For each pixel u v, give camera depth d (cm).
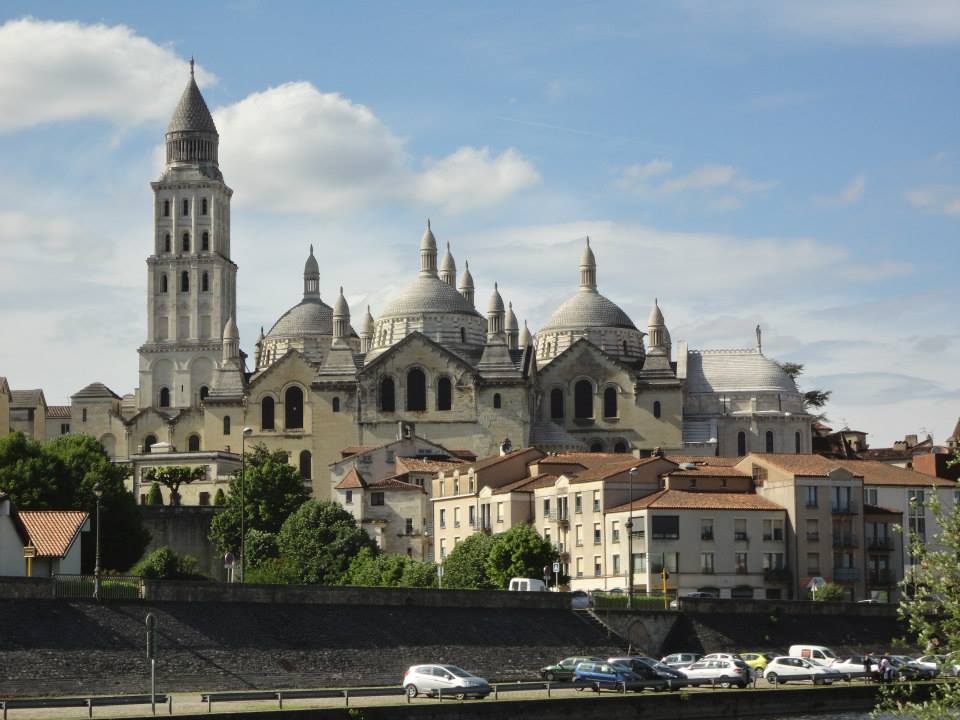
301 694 12788
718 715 13575
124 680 13400
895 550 19862
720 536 19100
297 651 14488
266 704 12425
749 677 14488
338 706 12175
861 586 19575
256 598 14762
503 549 19212
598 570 19750
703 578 18962
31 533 15675
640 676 14025
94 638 13588
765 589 19162
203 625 14250
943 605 9162
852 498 19650
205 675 13812
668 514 18938
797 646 15875
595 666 14075
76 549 15800
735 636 16738
